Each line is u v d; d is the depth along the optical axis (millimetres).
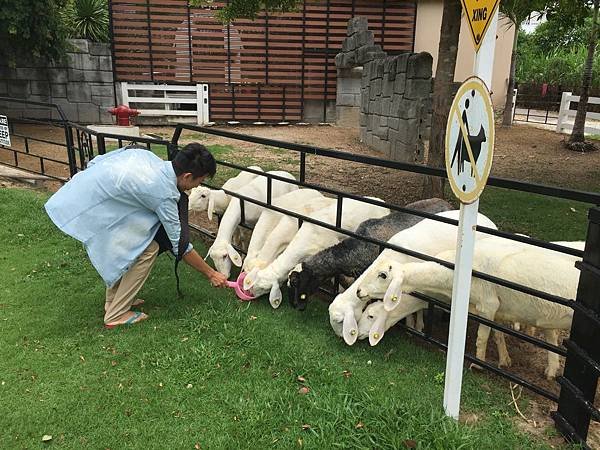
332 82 15062
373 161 3436
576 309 2574
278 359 3367
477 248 3346
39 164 9336
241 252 5219
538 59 22641
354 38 13242
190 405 2969
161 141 5207
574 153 11523
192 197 5062
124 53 13984
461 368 2719
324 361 3367
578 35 23031
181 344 3553
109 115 14039
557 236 6262
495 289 3270
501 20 16594
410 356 3498
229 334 3629
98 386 3127
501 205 7441
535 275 3090
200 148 3637
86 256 5090
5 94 13195
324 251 3992
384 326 3426
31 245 5426
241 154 10680
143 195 3518
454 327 2652
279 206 4730
